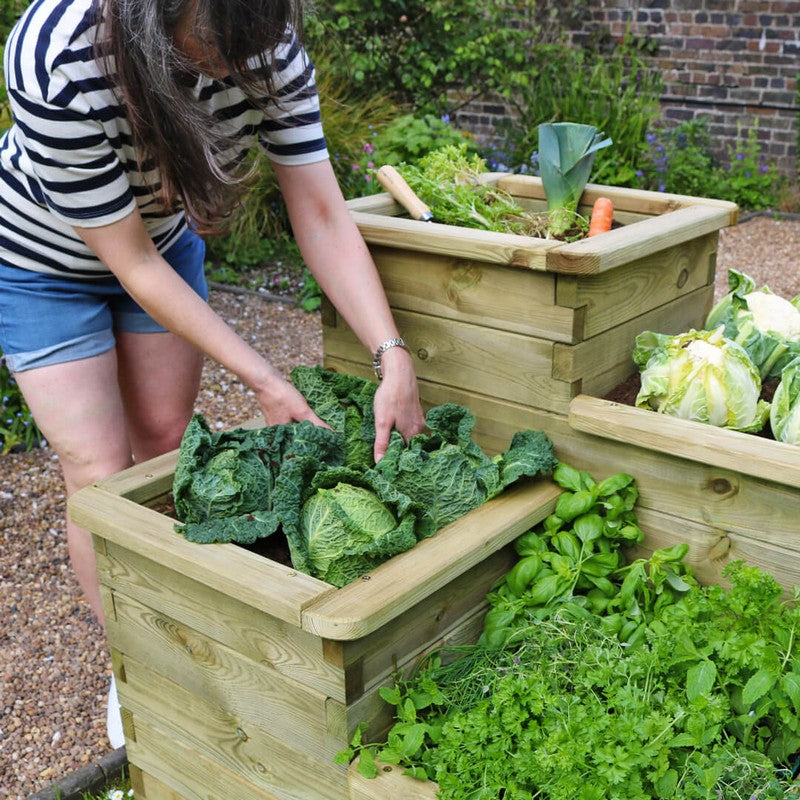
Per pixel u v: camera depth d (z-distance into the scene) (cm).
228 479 158
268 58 146
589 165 212
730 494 165
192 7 134
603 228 203
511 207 216
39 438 367
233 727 164
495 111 818
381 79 694
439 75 714
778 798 134
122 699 186
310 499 155
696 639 149
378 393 177
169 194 160
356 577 150
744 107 765
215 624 158
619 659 150
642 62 777
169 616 166
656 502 175
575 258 163
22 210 175
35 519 314
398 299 197
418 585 144
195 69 146
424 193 217
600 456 178
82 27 141
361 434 181
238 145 169
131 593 172
